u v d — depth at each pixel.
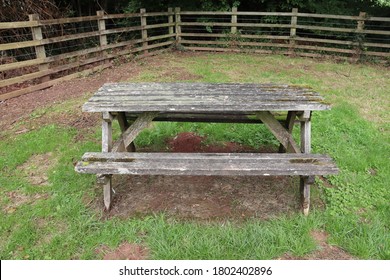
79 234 2.65
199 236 2.58
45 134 4.33
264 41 10.10
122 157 2.74
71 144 4.10
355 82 6.80
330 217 2.78
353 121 4.68
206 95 3.04
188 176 3.44
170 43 10.17
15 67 5.88
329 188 3.20
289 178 3.40
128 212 2.90
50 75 6.85
